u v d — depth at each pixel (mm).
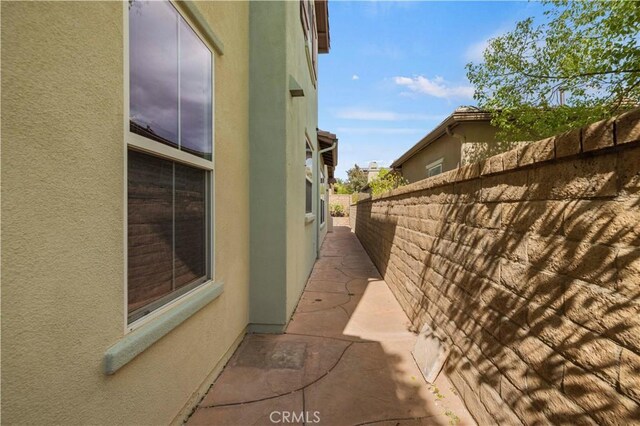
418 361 3221
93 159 1426
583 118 5555
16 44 1092
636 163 1188
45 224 1199
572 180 1507
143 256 1871
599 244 1341
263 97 3988
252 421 2342
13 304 1093
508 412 1933
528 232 1841
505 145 7922
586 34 5293
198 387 2559
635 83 4840
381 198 7645
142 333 1757
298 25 5332
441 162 9797
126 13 1650
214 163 2861
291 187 4391
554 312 1597
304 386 2803
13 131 1085
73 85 1315
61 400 1271
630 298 1190
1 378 1061
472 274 2555
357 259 9758
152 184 1968
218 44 2854
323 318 4566
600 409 1293
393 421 2348
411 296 4453
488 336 2244
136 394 1752
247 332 4016
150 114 1922
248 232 3988
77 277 1344
